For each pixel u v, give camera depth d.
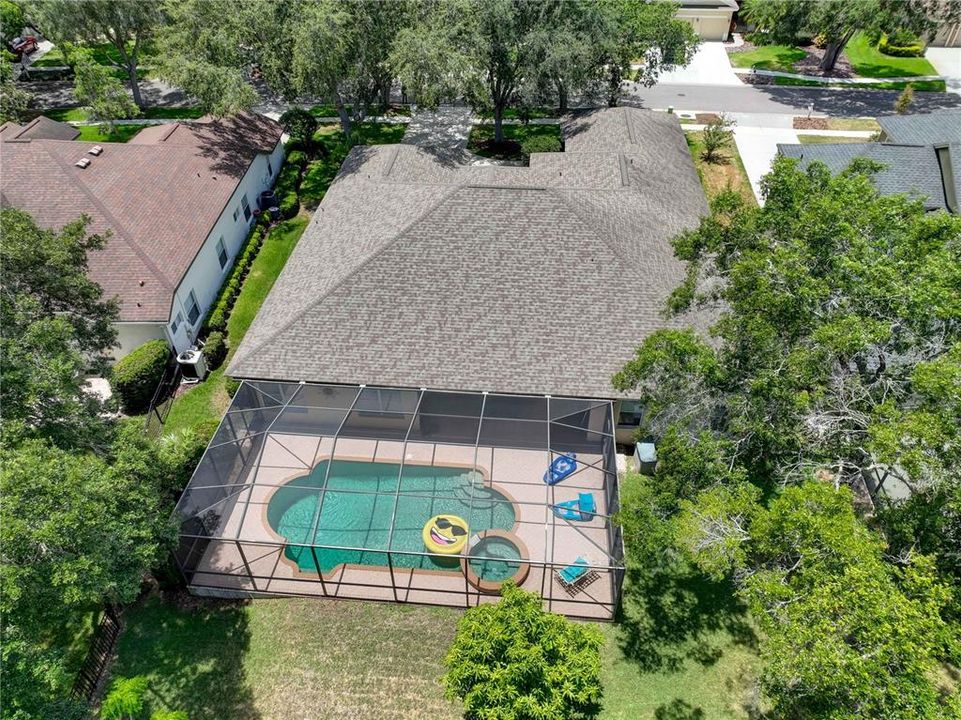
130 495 19.33
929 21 56.91
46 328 20.45
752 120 58.25
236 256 43.56
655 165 41.53
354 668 22.41
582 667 18.67
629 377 22.05
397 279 30.28
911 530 17.34
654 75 59.69
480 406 28.09
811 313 20.58
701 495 18.84
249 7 46.62
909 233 22.75
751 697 21.34
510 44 47.47
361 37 47.22
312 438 29.30
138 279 33.84
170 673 22.34
